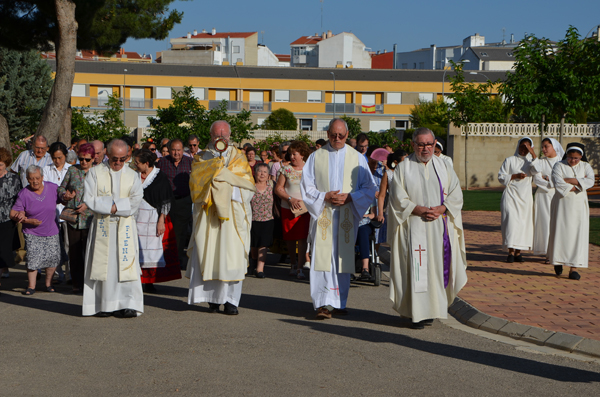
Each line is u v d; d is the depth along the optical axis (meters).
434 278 6.23
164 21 19.56
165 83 58.25
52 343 5.50
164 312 6.89
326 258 6.67
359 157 6.92
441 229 6.28
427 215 6.15
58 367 4.81
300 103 60.62
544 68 17.44
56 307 7.09
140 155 7.77
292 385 4.45
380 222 8.54
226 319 6.57
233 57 87.00
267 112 60.38
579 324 6.06
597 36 17.06
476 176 31.59
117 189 6.47
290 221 9.18
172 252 8.15
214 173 6.68
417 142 6.24
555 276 8.77
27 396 4.19
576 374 4.78
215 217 6.82
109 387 4.38
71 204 7.92
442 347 5.52
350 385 4.48
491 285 8.08
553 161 9.92
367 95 62.00
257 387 4.40
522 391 4.39
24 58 39.22
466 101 31.44
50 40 17.81
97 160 8.73
